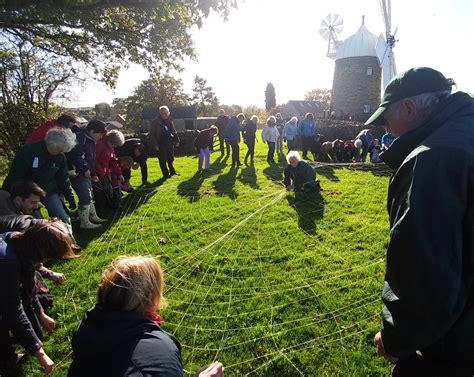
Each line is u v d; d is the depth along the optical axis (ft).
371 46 95.96
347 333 9.02
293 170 22.25
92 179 17.42
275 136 34.91
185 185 25.41
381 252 13.53
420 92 4.37
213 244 14.60
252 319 9.75
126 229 16.70
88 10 23.72
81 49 35.70
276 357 8.27
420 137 4.27
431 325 3.69
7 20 23.22
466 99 4.27
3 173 41.11
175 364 3.78
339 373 7.79
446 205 3.54
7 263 6.39
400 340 3.98
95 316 4.18
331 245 14.35
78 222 17.67
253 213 18.38
